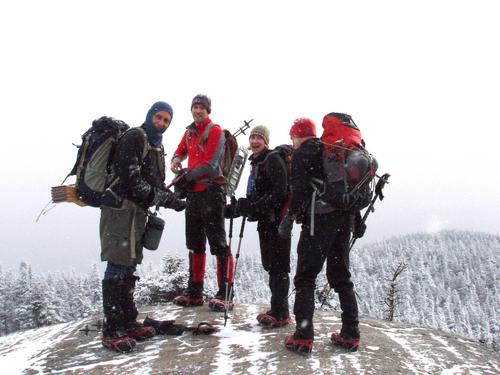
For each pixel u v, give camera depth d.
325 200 3.85
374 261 154.12
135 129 4.20
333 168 3.85
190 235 5.79
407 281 117.19
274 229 4.86
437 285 157.25
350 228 4.10
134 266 4.41
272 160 4.67
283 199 4.71
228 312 5.51
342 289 4.14
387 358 3.85
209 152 5.28
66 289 72.06
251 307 5.85
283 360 3.73
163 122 4.45
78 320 5.94
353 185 3.83
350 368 3.56
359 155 3.79
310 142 4.00
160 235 4.46
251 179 5.16
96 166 4.17
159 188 4.55
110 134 4.21
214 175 5.31
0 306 61.94
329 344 4.20
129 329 4.48
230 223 5.46
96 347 4.38
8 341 5.53
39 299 41.28
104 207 4.23
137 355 4.05
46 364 4.07
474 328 115.56
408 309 96.06
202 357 3.88
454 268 181.25
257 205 4.74
